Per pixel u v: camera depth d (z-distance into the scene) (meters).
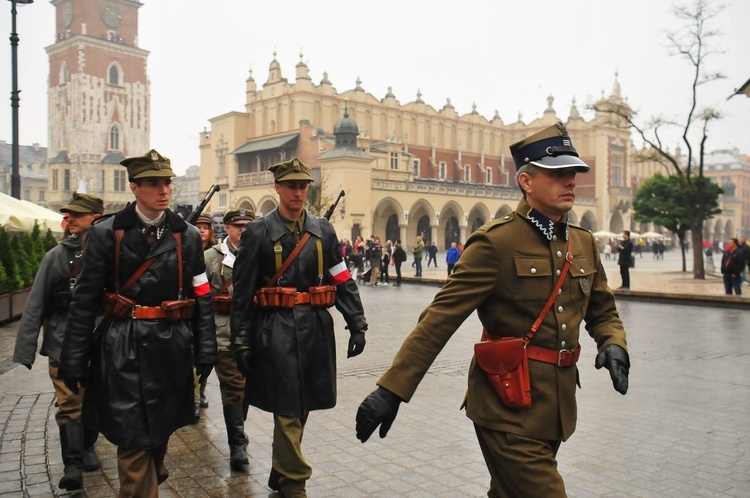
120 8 85.44
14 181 18.19
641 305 18.53
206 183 67.25
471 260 2.90
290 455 4.22
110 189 82.06
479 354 2.87
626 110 27.12
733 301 17.72
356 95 64.06
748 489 4.63
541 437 2.79
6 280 14.57
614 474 4.93
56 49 84.56
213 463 5.20
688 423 6.32
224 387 5.32
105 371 3.71
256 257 4.43
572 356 2.89
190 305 3.95
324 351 4.48
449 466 5.11
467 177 73.69
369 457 5.33
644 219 33.72
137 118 86.44
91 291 3.72
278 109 61.50
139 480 3.66
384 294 22.41
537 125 77.31
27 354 4.82
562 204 2.88
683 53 24.92
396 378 2.79
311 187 46.22
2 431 5.98
